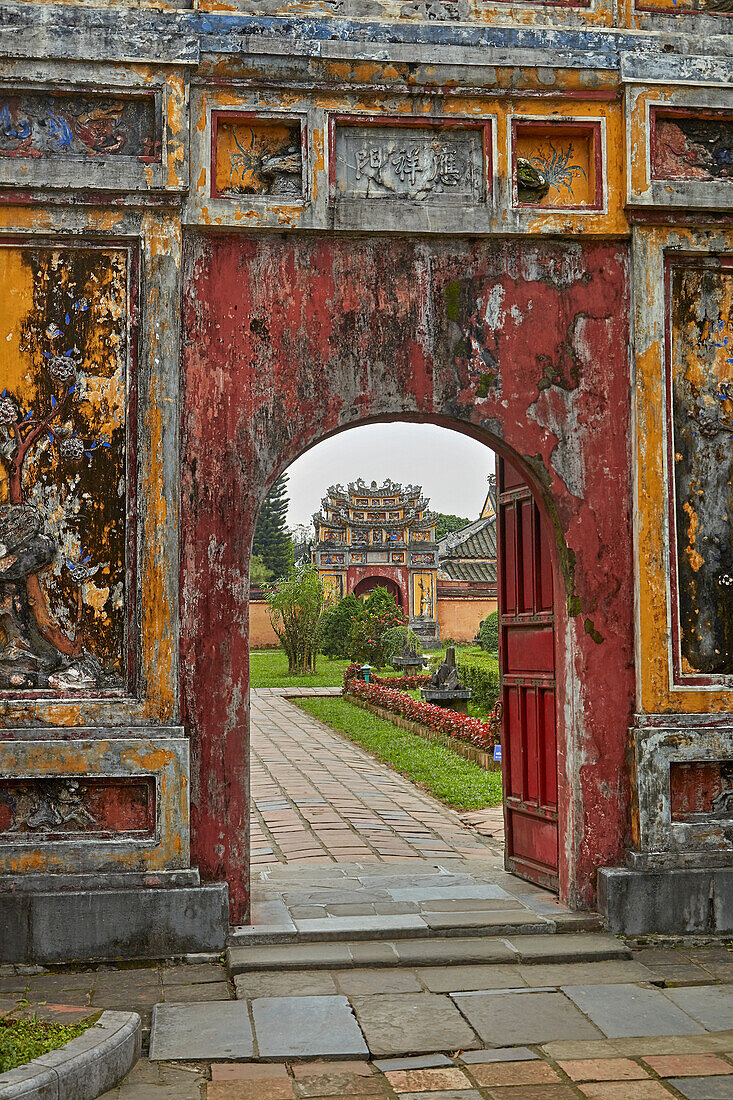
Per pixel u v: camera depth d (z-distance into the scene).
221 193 5.41
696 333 5.70
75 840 4.97
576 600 5.51
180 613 5.20
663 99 5.61
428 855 6.92
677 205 5.59
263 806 8.93
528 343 5.60
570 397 5.61
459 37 5.48
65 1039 3.62
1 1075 3.26
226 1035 3.99
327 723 16.22
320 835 7.59
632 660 5.54
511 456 5.64
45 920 4.84
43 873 4.92
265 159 5.46
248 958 4.75
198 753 5.15
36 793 5.00
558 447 5.57
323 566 41.38
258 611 40.25
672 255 5.68
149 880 4.95
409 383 5.50
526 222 5.54
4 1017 3.92
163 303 5.25
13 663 5.07
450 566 44.56
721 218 5.67
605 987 4.52
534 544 6.09
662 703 5.45
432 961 4.80
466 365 5.55
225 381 5.34
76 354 5.23
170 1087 3.60
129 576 5.17
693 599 5.58
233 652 5.22
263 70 5.34
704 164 5.73
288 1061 3.81
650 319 5.60
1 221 5.16
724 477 5.67
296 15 5.45
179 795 5.01
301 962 4.71
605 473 5.60
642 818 5.34
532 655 6.16
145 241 5.26
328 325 5.45
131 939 4.89
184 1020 4.13
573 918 5.27
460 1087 3.60
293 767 11.35
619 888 5.25
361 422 5.56
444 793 9.51
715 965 4.88
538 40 5.55
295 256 5.45
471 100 5.55
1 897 4.82
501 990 4.48
